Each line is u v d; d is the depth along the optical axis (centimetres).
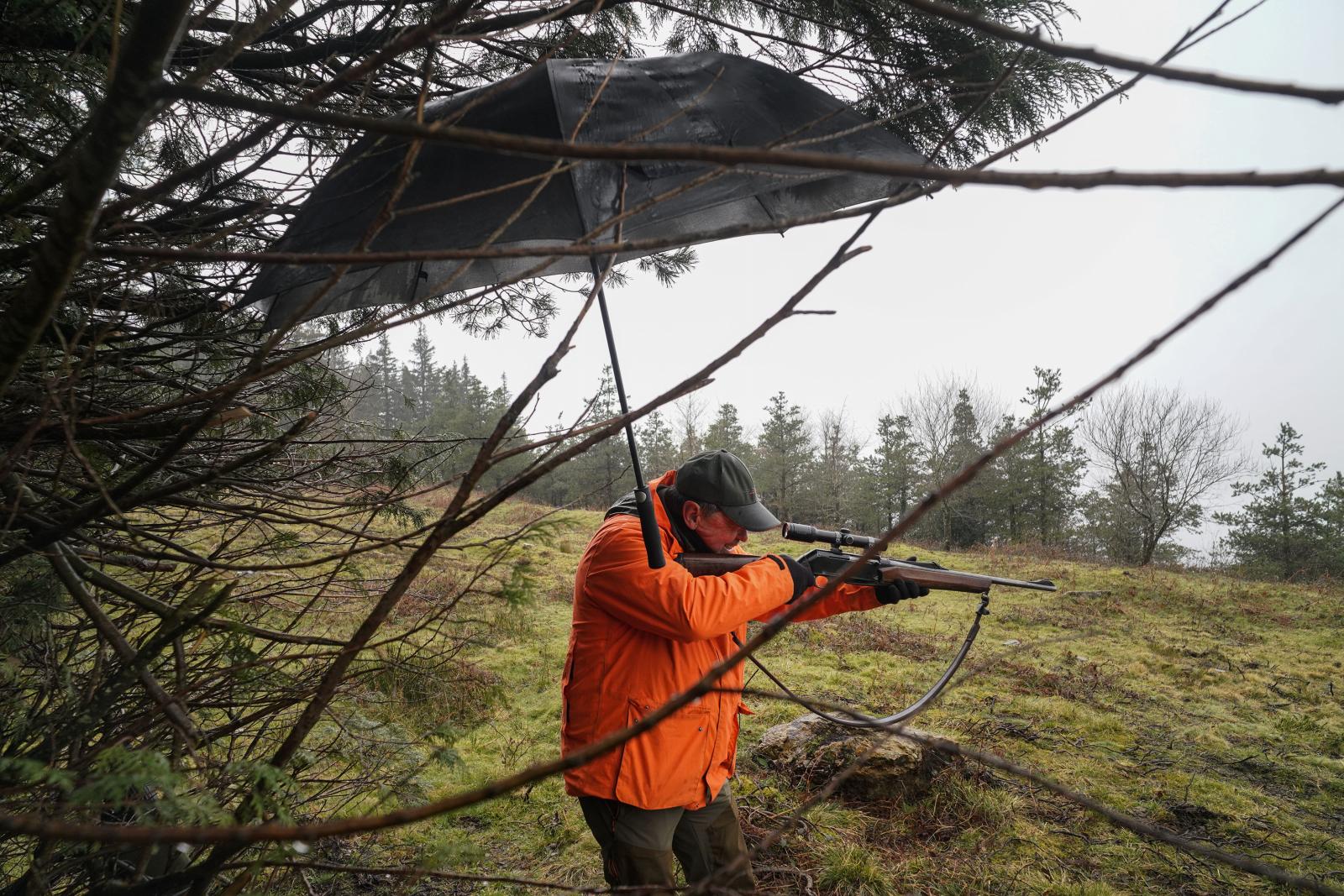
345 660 106
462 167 162
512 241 156
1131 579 1473
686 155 42
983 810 416
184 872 112
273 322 192
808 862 361
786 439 4456
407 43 73
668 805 208
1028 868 368
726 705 223
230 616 140
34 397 142
